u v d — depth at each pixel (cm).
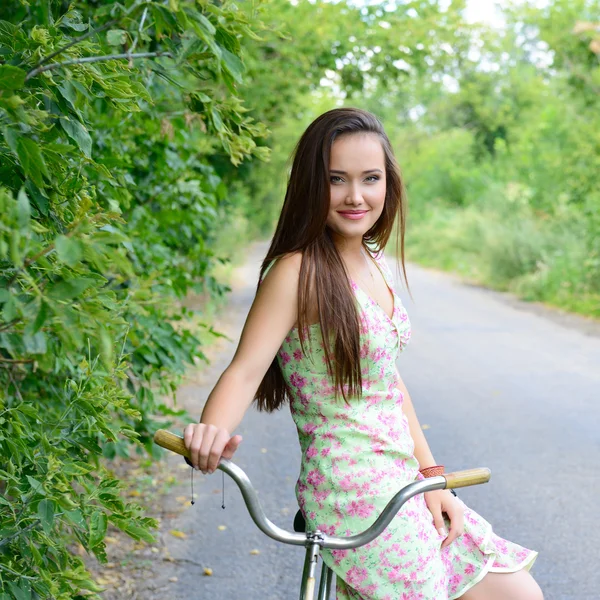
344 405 238
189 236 568
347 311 231
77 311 171
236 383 222
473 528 255
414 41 1195
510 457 680
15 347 227
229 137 283
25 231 158
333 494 235
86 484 238
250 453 704
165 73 251
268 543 514
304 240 235
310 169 237
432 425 781
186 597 439
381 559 230
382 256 263
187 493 599
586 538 516
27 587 221
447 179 3716
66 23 238
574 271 1675
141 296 241
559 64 1839
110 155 424
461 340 1253
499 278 1994
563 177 1883
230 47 252
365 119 240
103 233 169
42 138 217
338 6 1190
